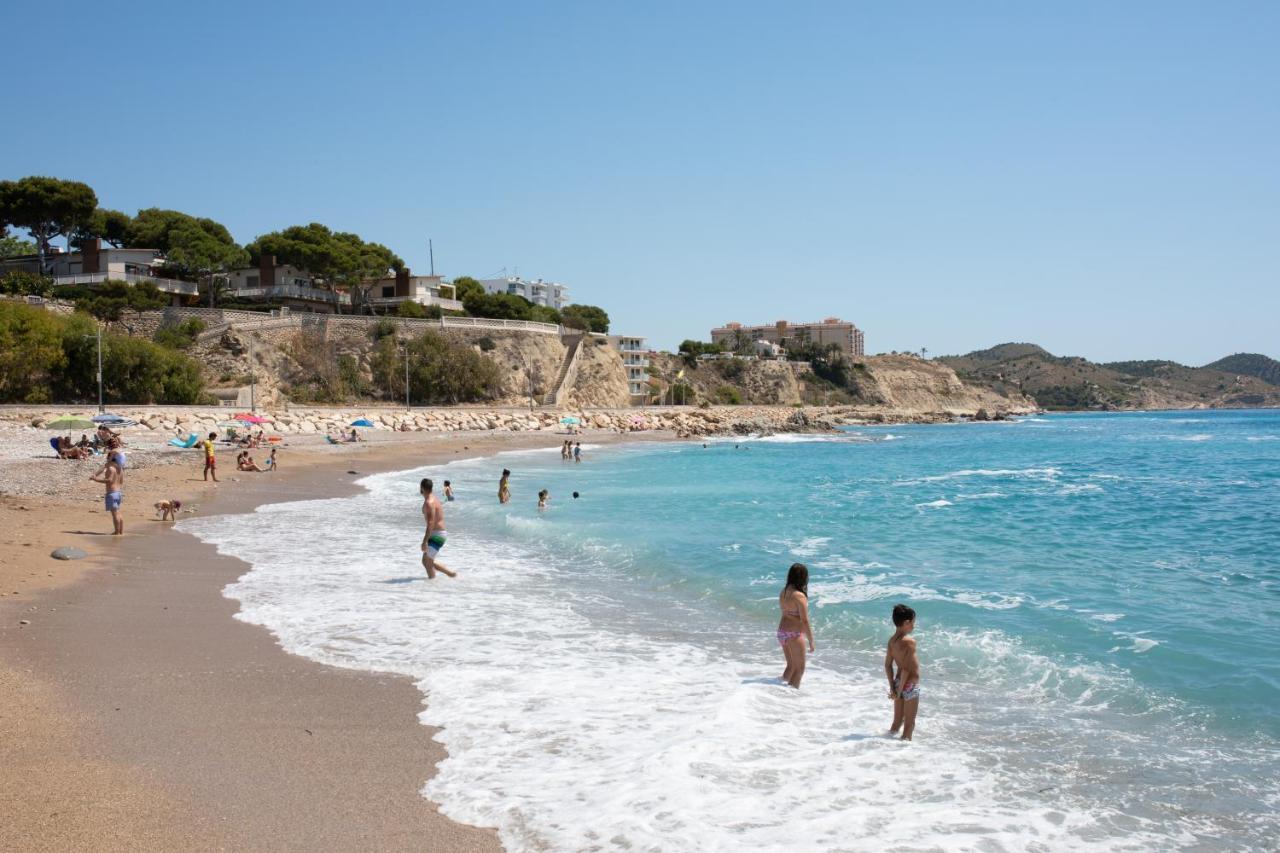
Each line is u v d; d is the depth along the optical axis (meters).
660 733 7.81
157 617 11.91
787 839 5.75
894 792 6.64
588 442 77.50
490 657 10.44
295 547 18.80
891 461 57.06
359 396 87.44
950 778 6.96
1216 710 8.77
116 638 10.72
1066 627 12.35
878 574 16.67
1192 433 108.31
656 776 6.75
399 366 89.81
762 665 10.41
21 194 86.56
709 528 23.33
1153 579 16.14
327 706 8.44
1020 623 12.62
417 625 12.05
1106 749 7.70
